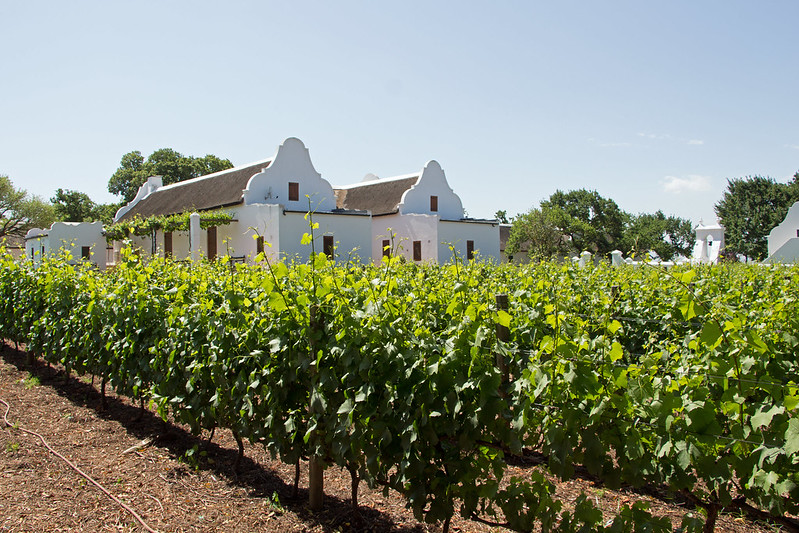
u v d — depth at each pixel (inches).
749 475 121.0
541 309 225.8
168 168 2551.7
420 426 152.2
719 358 139.3
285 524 186.1
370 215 1218.6
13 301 457.7
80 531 179.2
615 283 356.5
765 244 2183.8
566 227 1745.8
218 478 225.3
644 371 135.2
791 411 119.5
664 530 126.3
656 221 2349.9
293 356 187.0
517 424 130.4
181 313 244.1
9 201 1973.4
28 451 251.0
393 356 155.0
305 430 195.3
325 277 180.5
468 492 152.1
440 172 1502.2
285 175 1189.7
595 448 123.3
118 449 258.4
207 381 232.2
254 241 1109.1
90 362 327.6
